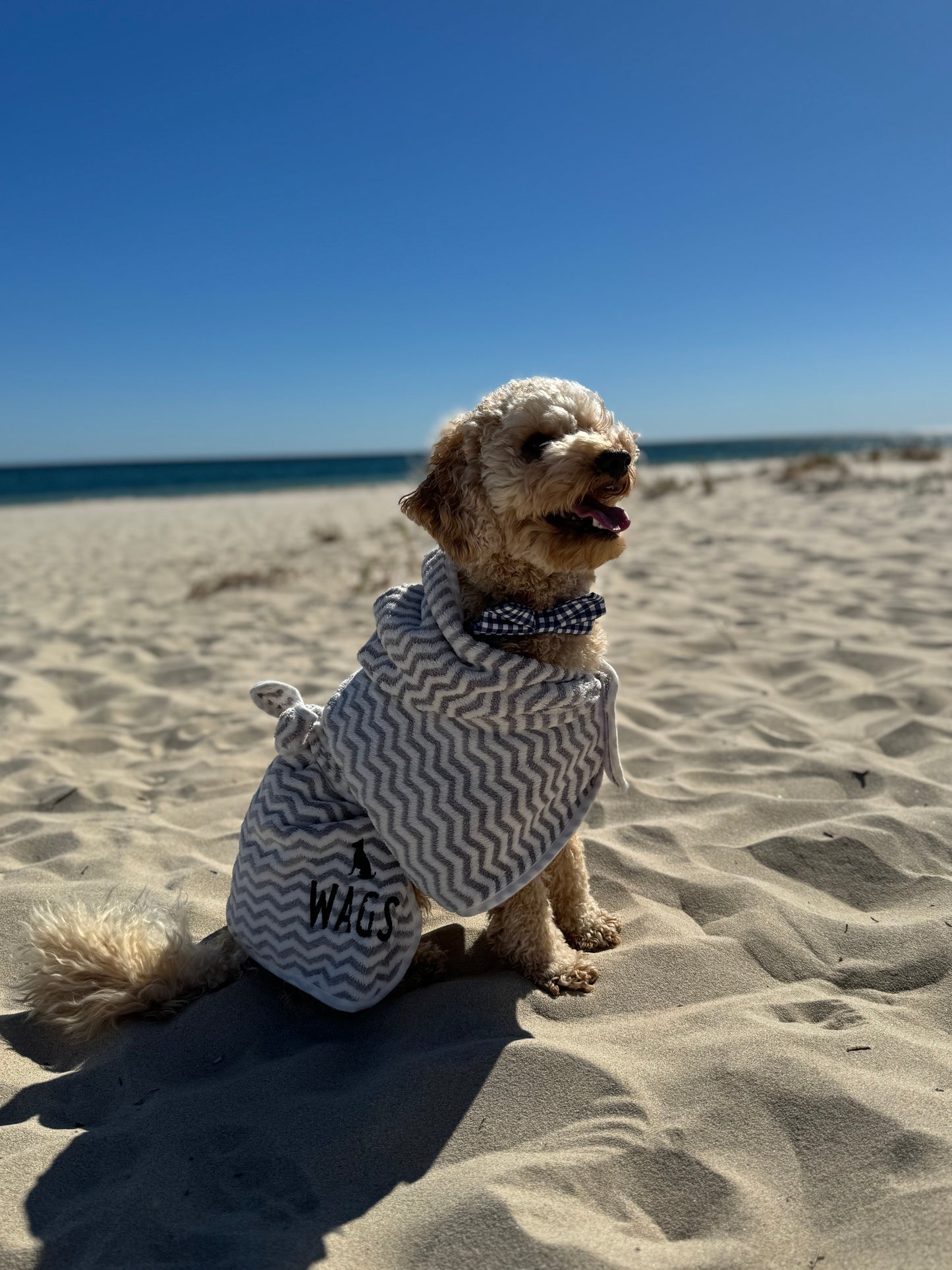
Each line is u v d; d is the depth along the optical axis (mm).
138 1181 493
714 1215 446
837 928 691
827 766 967
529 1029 616
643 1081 537
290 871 659
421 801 631
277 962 656
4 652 1713
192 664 1566
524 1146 502
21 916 792
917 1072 523
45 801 1060
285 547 3117
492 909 700
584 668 674
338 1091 568
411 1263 432
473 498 650
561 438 651
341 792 680
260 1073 583
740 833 858
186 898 816
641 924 733
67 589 2459
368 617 1879
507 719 629
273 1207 478
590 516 639
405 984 692
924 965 636
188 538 3602
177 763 1157
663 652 1457
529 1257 422
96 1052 638
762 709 1145
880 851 785
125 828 958
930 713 1100
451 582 664
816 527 2566
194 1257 442
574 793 683
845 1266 407
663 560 2260
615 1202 459
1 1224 472
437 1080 549
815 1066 522
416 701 635
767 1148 479
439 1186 473
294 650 1655
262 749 1175
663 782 973
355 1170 500
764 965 660
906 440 19875
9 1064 629
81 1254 450
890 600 1646
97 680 1496
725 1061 536
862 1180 451
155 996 662
